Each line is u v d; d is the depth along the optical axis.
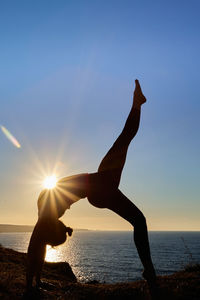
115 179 4.18
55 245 4.21
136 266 96.56
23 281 8.43
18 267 14.41
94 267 94.06
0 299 5.68
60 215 4.23
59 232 4.15
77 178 4.21
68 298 6.93
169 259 78.62
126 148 4.17
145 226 4.27
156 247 169.38
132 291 7.34
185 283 7.37
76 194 4.19
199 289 6.69
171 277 8.98
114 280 55.84
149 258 4.24
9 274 9.80
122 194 4.27
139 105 4.23
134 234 4.25
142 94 4.24
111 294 7.31
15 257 18.56
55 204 4.18
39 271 4.79
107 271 78.62
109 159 4.17
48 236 4.13
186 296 6.18
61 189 4.20
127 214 4.23
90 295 7.46
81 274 70.25
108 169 4.17
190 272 9.90
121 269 85.75
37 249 4.17
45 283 8.85
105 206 4.26
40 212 4.24
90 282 17.73
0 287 6.56
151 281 4.24
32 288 4.38
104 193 4.17
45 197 4.23
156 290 4.25
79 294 7.60
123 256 153.75
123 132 4.18
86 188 4.18
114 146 4.17
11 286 6.97
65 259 137.00
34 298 4.38
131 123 4.18
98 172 4.22
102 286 9.65
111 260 127.50
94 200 4.23
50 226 4.13
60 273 17.53
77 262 117.19
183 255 96.56
